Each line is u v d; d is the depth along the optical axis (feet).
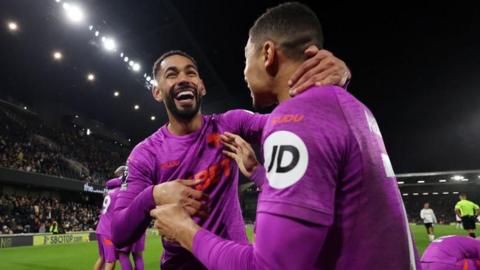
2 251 42.09
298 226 2.87
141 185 6.81
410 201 173.17
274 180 3.12
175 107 7.13
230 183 7.22
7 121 84.23
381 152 3.45
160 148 7.25
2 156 72.43
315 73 3.76
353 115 3.40
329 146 3.10
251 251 3.19
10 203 66.69
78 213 85.40
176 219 4.02
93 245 52.75
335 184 3.11
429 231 45.52
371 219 3.11
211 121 7.50
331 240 3.13
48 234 55.21
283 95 3.96
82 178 93.66
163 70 7.29
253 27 4.26
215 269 3.38
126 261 15.28
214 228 6.80
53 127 102.17
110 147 126.11
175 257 6.71
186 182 5.12
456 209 40.40
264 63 4.03
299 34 3.91
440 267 8.67
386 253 3.07
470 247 8.84
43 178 78.48
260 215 3.11
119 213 6.11
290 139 3.16
